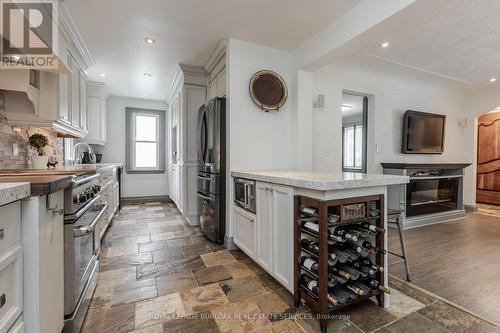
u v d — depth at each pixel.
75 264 1.34
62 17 2.15
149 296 1.77
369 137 3.99
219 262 2.35
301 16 2.25
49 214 1.05
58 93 2.19
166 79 4.14
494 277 2.05
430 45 2.81
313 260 1.56
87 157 4.45
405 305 1.65
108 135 5.20
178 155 4.16
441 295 1.77
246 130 2.76
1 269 0.76
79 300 1.42
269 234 1.89
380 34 2.06
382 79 3.92
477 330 1.40
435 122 4.34
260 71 2.79
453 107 4.82
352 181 1.44
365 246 1.56
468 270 2.18
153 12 2.21
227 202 2.76
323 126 3.43
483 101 4.64
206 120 3.03
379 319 1.50
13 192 0.78
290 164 2.99
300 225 1.59
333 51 2.39
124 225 3.62
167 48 2.96
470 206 4.76
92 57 3.21
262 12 2.21
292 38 2.66
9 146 2.03
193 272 2.14
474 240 3.01
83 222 1.55
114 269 2.20
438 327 1.43
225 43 2.73
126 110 5.35
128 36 2.65
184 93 3.63
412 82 4.15
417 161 4.39
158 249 2.69
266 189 1.93
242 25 2.42
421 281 1.98
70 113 2.66
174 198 4.78
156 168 5.66
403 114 4.18
